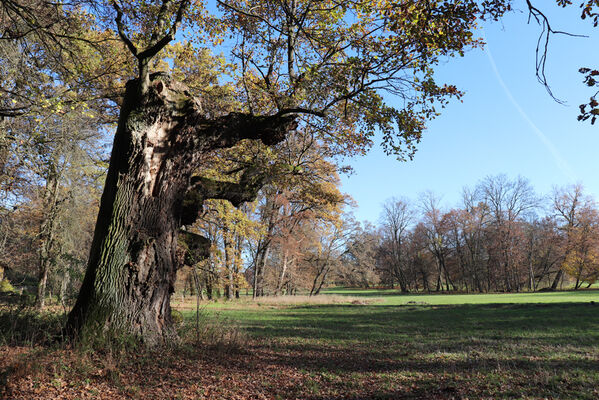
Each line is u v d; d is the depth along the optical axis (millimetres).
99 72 10703
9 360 5223
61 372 5180
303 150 13992
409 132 9273
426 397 5473
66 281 8680
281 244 37250
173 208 7680
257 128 8820
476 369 7195
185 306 23141
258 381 6117
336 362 8094
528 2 4398
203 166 13398
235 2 10359
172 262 7652
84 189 17734
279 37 10742
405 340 11633
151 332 6934
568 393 5512
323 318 19531
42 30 8352
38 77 9477
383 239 67875
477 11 6500
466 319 18062
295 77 10164
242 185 9711
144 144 7039
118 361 5934
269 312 22906
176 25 7074
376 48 8961
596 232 54125
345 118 10609
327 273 50125
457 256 65562
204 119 8367
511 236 57344
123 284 6812
